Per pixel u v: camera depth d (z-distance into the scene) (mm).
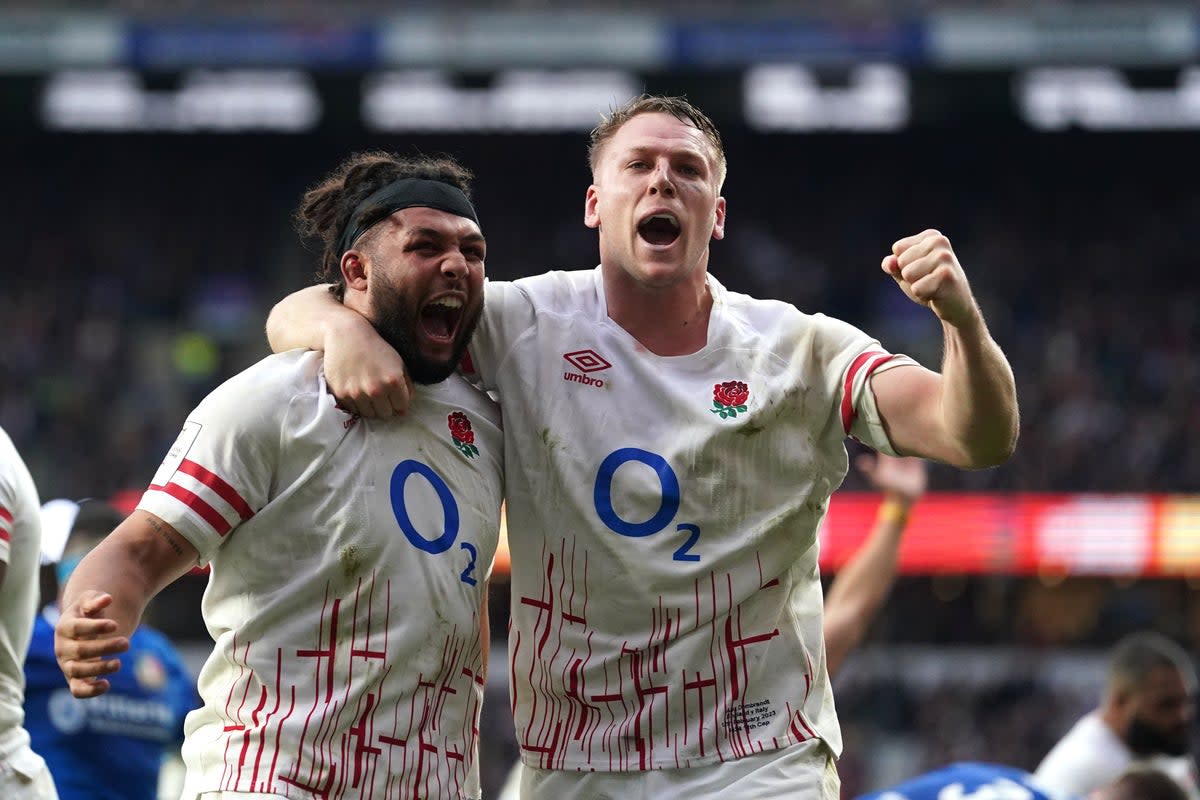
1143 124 101500
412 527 11688
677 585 12000
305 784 11219
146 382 92312
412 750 11539
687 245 12180
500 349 12680
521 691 12562
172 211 104250
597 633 12164
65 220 103688
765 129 105750
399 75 98562
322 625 11469
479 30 85312
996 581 75125
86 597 10508
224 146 106500
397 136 106500
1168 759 22422
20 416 87750
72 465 83875
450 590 11781
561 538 12250
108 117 103750
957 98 101500
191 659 70875
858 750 67938
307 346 12141
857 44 84750
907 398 11656
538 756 12383
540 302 12844
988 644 74250
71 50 84562
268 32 85062
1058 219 102062
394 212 11945
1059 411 84375
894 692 71750
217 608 11797
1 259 101250
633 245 12211
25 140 105938
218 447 11492
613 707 12133
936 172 105000
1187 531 71000
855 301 97938
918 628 74562
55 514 18797
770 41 84625
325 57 85188
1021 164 104500
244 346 96625
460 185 12391
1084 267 98625
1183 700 22172
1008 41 84062
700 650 12016
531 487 12352
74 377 91312
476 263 12102
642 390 12328
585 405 12328
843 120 103812
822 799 12141
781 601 12297
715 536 12117
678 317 12531
